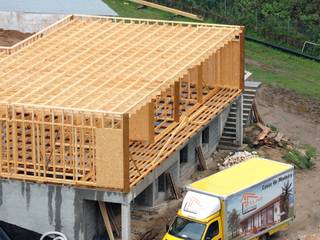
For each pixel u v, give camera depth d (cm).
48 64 5578
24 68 5528
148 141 5244
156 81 5197
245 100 6612
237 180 4716
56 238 4794
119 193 4669
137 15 9450
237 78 6312
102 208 4809
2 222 4909
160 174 5166
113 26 6366
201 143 5969
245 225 4659
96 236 4903
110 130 4556
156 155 5116
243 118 6581
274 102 7375
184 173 5750
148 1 9806
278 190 4850
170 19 9394
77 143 4738
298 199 5519
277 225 4897
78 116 4681
